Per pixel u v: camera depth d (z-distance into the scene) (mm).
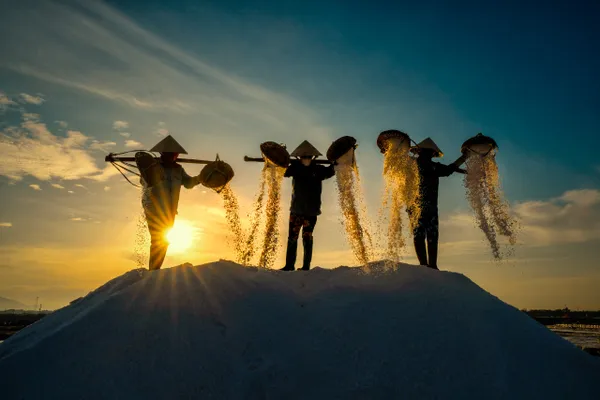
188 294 4465
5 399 3551
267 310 4324
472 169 6285
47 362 3807
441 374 3738
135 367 3744
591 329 31359
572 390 3666
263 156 6195
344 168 5984
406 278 4871
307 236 6266
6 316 77750
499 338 4086
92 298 4820
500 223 6059
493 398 3564
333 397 3529
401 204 5586
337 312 4332
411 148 6441
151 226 5965
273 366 3750
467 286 4766
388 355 3887
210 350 3893
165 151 6184
